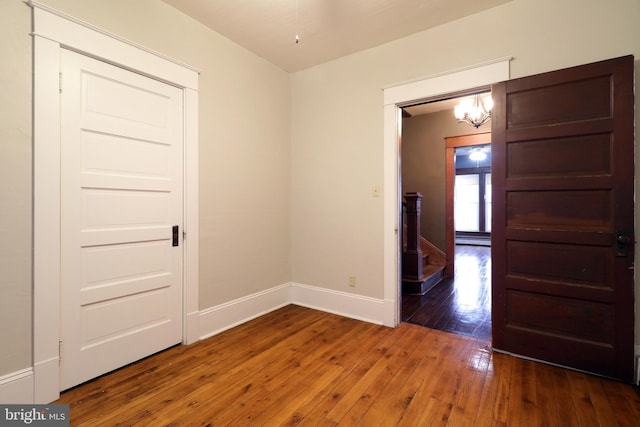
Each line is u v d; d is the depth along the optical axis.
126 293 2.17
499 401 1.79
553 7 2.22
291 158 3.60
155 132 2.33
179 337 2.51
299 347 2.49
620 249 1.95
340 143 3.23
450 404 1.77
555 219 2.15
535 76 2.19
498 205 2.34
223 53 2.81
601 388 1.90
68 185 1.88
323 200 3.36
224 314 2.85
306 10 2.44
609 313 2.00
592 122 2.01
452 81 2.58
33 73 1.71
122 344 2.16
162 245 2.39
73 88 1.89
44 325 1.77
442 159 5.02
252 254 3.13
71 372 1.90
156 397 1.83
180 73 2.46
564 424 1.60
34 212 1.73
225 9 2.43
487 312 3.32
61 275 1.85
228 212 2.88
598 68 1.99
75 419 1.64
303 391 1.90
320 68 3.36
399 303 2.99
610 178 1.97
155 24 2.30
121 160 2.13
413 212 4.06
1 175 1.63
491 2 2.36
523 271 2.27
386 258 2.95
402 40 2.84
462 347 2.49
